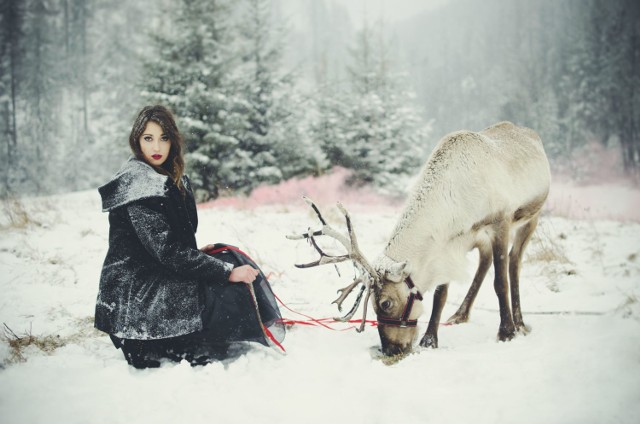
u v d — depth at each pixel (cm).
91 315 404
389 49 1934
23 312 405
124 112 1587
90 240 647
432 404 236
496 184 395
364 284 339
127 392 259
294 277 545
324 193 1437
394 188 1603
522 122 4684
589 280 537
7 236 650
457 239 384
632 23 4469
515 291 424
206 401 248
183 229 316
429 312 458
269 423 227
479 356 298
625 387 234
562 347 293
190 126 1390
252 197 1358
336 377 278
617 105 4081
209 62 1468
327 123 1720
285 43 1655
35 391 261
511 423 215
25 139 3591
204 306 302
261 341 312
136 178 302
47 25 5700
